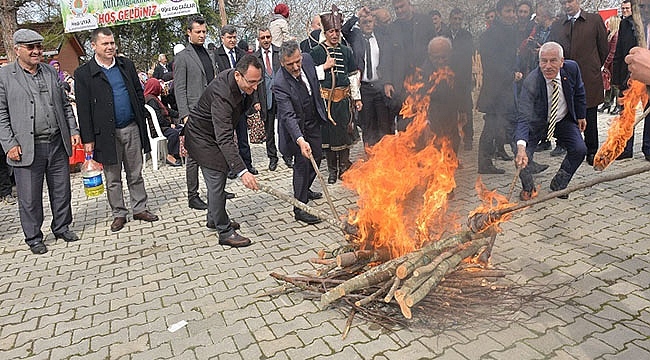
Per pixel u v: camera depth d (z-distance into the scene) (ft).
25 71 16.03
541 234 14.79
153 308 12.16
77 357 10.39
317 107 17.08
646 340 9.47
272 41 25.59
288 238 16.14
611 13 34.50
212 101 14.30
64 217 17.69
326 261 12.57
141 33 76.23
